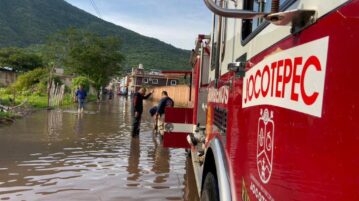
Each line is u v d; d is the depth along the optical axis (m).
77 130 14.77
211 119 4.31
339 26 1.44
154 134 14.34
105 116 22.39
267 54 2.21
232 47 3.37
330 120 1.46
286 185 1.83
